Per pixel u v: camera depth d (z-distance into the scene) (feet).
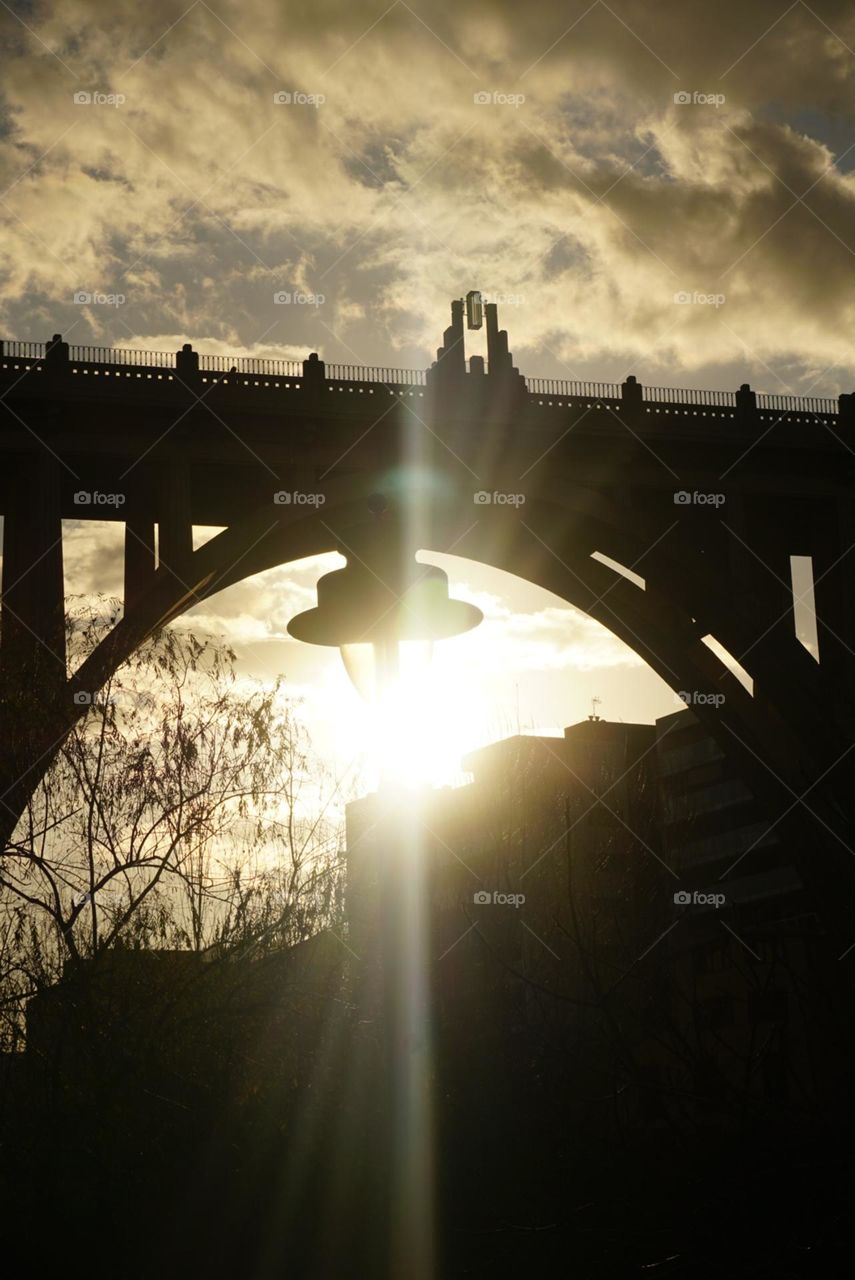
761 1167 22.16
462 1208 33.71
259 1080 43.98
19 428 130.11
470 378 144.66
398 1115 31.19
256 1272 39.86
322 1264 39.93
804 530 160.86
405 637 33.73
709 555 150.10
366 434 140.77
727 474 150.41
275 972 46.62
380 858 32.01
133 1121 40.52
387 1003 31.78
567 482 147.23
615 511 147.43
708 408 148.87
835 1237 21.24
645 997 25.36
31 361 128.57
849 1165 21.35
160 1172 40.70
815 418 151.23
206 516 143.95
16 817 48.93
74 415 130.72
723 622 149.07
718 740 157.99
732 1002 24.47
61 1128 38.63
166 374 132.67
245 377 135.03
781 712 150.61
